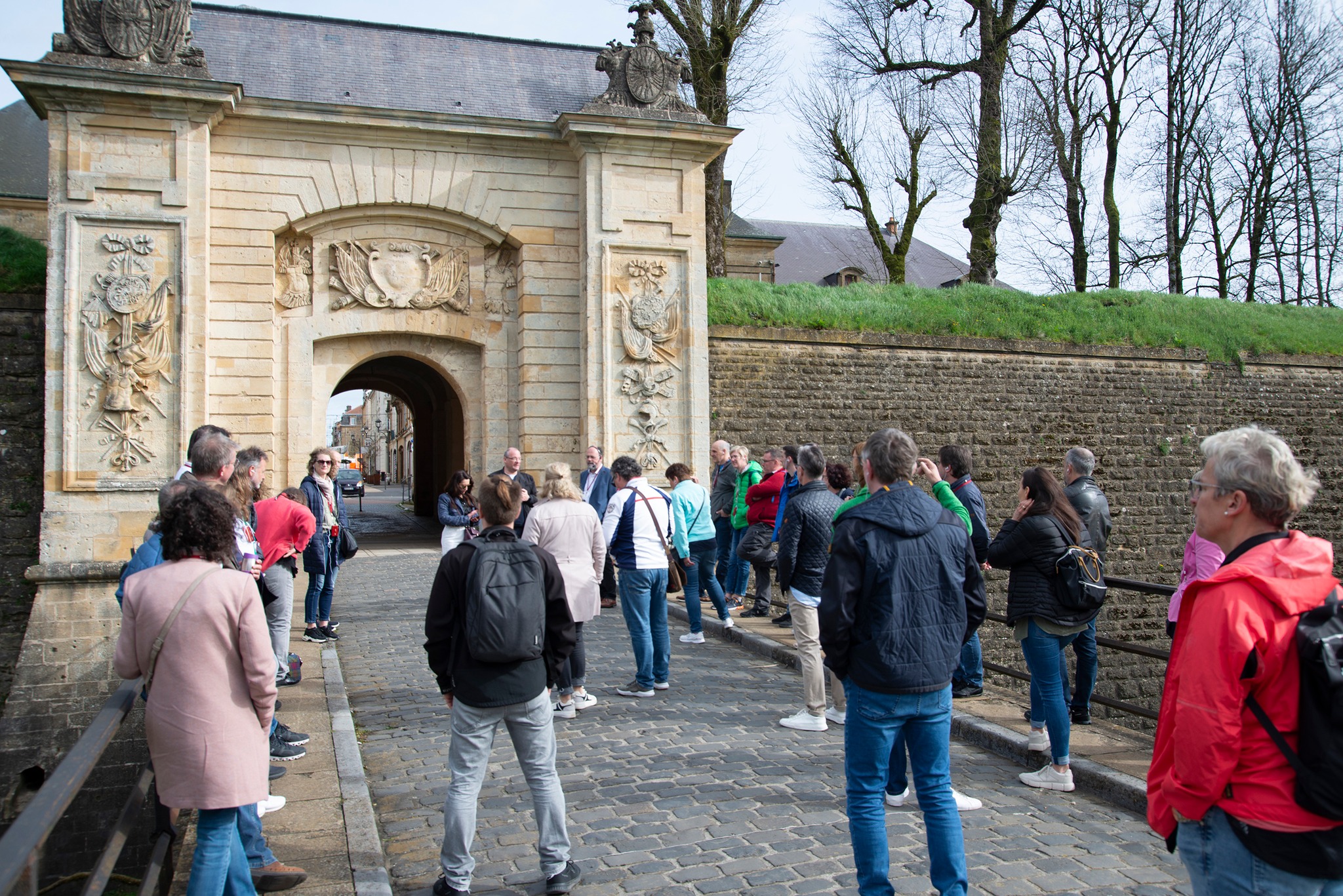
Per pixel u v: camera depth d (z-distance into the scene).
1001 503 19.61
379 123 15.99
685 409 17.36
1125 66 25.78
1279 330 22.27
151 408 14.35
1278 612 2.51
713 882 4.47
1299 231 27.31
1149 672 19.52
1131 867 4.62
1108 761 5.93
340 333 16.48
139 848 11.20
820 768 6.14
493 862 4.75
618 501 8.02
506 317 17.45
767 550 10.56
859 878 3.95
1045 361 20.28
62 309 14.06
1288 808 2.45
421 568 16.31
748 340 18.48
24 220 20.53
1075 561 5.58
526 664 4.30
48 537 13.81
